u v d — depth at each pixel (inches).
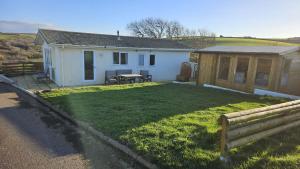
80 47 486.3
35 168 138.8
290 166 134.3
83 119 220.7
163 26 1541.6
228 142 136.7
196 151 149.2
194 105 281.6
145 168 140.2
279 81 381.7
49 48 542.3
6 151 160.7
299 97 344.2
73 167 140.9
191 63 653.3
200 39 1269.7
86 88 411.8
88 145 172.1
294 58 390.6
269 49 405.1
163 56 642.8
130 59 575.5
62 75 476.4
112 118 221.3
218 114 239.5
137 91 384.2
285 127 183.6
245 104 293.3
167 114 235.3
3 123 220.7
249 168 131.4
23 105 296.0
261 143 163.8
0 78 519.8
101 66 530.6
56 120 232.2
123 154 157.1
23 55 940.6
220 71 468.4
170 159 140.3
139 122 207.8
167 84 487.5
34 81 518.6
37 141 178.7
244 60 421.4
